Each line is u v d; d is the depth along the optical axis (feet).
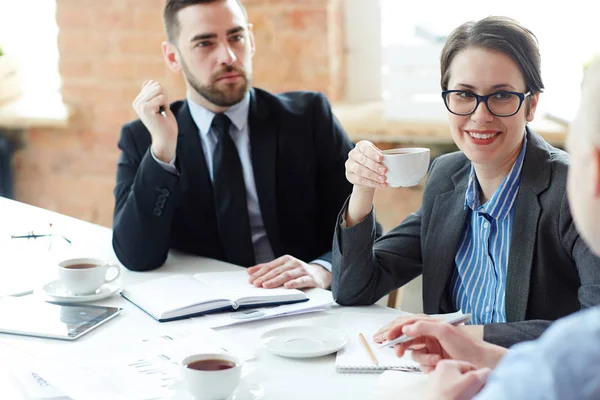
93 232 7.67
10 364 4.54
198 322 5.25
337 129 7.75
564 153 5.26
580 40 10.06
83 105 11.90
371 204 5.57
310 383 4.33
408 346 4.45
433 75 9.92
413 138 10.03
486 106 5.08
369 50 11.31
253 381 4.32
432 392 3.81
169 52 7.66
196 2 7.16
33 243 7.26
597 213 2.48
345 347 4.78
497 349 4.25
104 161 12.06
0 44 12.38
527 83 5.14
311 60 10.82
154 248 6.53
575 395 2.32
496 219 5.29
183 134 7.31
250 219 7.43
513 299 5.13
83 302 5.65
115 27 11.50
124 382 4.23
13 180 12.43
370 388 4.26
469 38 5.12
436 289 5.67
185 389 4.17
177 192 6.93
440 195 5.76
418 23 10.31
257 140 7.41
